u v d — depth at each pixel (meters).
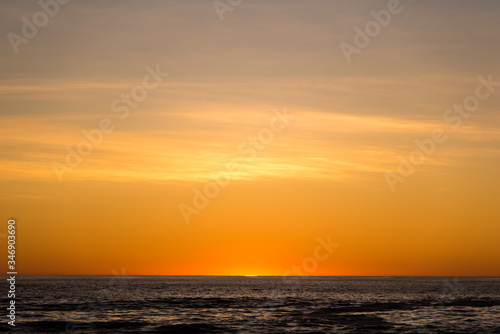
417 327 52.56
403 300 96.62
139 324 54.19
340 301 93.00
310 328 51.66
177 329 50.50
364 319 60.06
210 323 55.41
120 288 151.50
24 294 106.62
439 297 107.00
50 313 63.59
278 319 59.75
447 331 49.59
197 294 117.19
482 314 66.56
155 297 102.81
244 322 56.56
